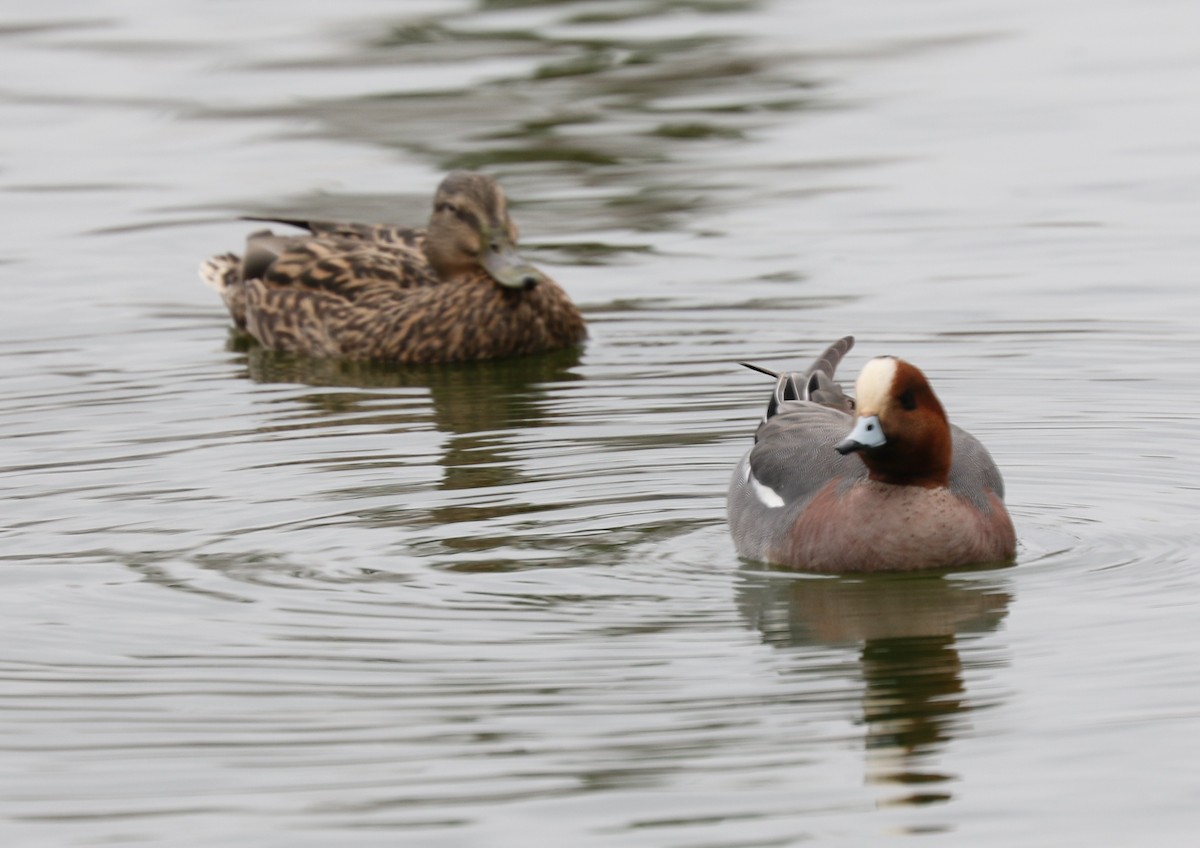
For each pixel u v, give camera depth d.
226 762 9.88
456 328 19.83
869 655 11.21
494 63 30.73
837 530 12.73
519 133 27.27
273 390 18.41
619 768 9.71
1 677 11.05
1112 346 18.20
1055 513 13.86
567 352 19.47
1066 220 22.83
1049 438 15.60
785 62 30.62
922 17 33.31
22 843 9.11
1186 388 16.81
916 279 20.86
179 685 10.89
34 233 23.92
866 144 26.39
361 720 10.36
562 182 25.28
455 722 10.30
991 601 12.08
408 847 8.97
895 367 12.56
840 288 20.67
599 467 15.23
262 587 12.52
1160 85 28.66
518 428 16.56
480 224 20.38
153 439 16.34
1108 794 9.37
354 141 27.20
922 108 27.98
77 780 9.73
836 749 9.91
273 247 21.64
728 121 27.66
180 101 29.41
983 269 21.12
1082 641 11.29
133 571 12.88
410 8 34.75
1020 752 9.84
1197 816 9.13
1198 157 25.14
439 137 27.17
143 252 23.17
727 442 15.80
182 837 9.12
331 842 9.04
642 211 23.98
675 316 20.09
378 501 14.41
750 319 19.77
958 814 9.20
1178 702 10.33
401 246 21.86
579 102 28.59
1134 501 14.04
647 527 13.80
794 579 12.66
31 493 14.73
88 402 17.62
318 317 20.45
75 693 10.80
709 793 9.43
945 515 12.64
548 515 14.05
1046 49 31.02
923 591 12.34
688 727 10.20
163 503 14.42
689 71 30.12
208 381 18.62
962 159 25.58
